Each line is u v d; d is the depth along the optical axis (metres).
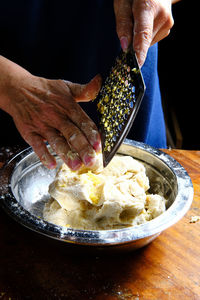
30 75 1.16
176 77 3.42
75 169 0.99
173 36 3.25
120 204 1.06
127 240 0.87
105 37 1.56
